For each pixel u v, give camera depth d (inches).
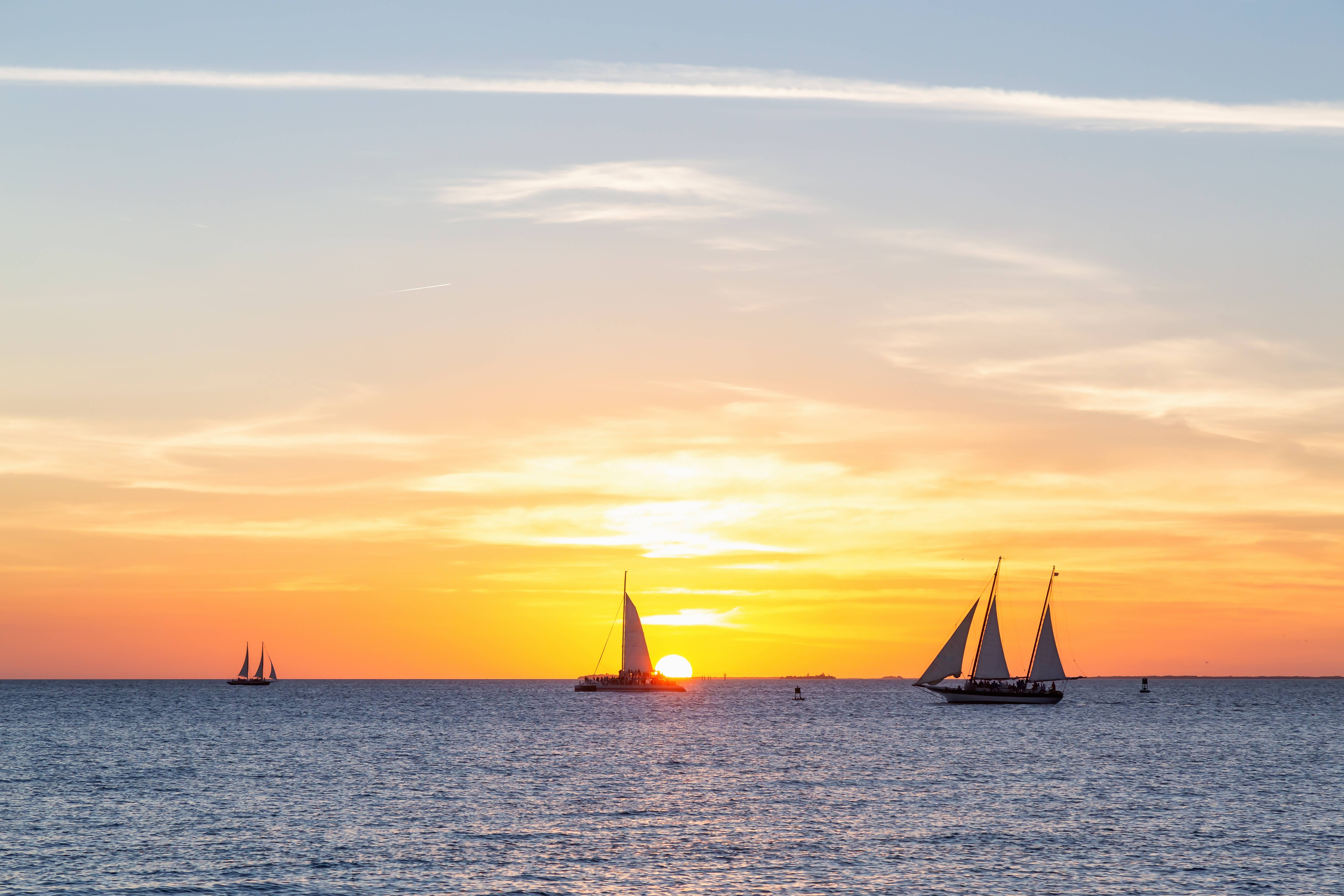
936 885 1846.7
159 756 4001.0
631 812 2544.3
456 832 2278.5
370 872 1929.1
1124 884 1856.5
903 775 3299.7
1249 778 3240.7
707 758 3855.8
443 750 4254.4
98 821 2427.4
